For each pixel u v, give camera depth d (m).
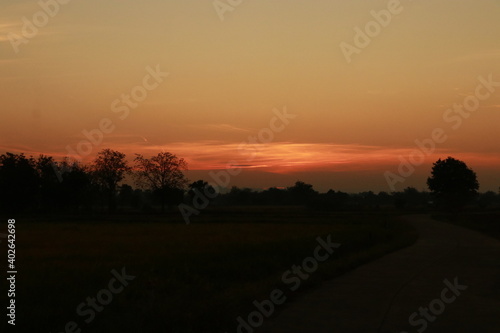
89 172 93.12
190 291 11.27
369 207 146.12
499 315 10.34
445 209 106.06
